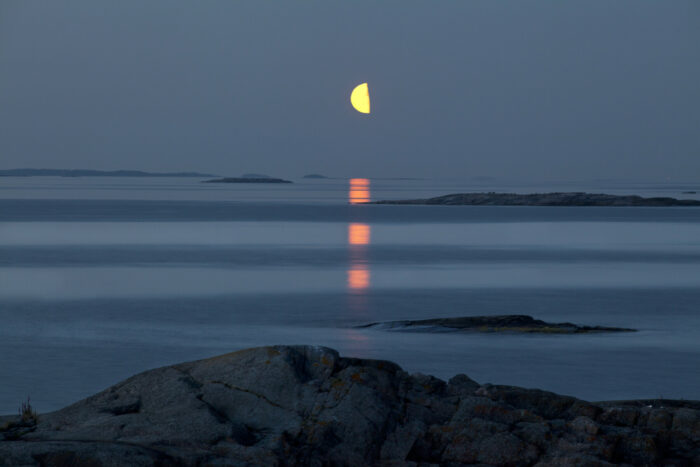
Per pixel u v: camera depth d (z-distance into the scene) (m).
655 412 18.05
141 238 148.62
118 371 39.84
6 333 52.56
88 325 56.28
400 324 54.94
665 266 103.25
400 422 16.92
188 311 63.38
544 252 124.50
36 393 34.47
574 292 77.25
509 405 17.86
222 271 94.50
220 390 16.91
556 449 16.67
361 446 16.19
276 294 74.25
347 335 51.56
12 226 181.25
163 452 14.45
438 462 16.69
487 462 16.56
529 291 77.75
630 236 165.75
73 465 13.92
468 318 55.44
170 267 98.69
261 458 14.91
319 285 81.56
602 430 17.30
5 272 92.44
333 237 155.50
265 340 50.00
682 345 47.38
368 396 16.89
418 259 111.50
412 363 41.81
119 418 16.11
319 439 15.99
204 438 15.37
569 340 48.72
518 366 41.00
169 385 17.09
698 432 17.69
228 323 57.41
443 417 17.59
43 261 105.69
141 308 64.88
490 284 83.31
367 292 76.19
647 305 68.56
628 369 40.28
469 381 19.83
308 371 17.59
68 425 16.17
